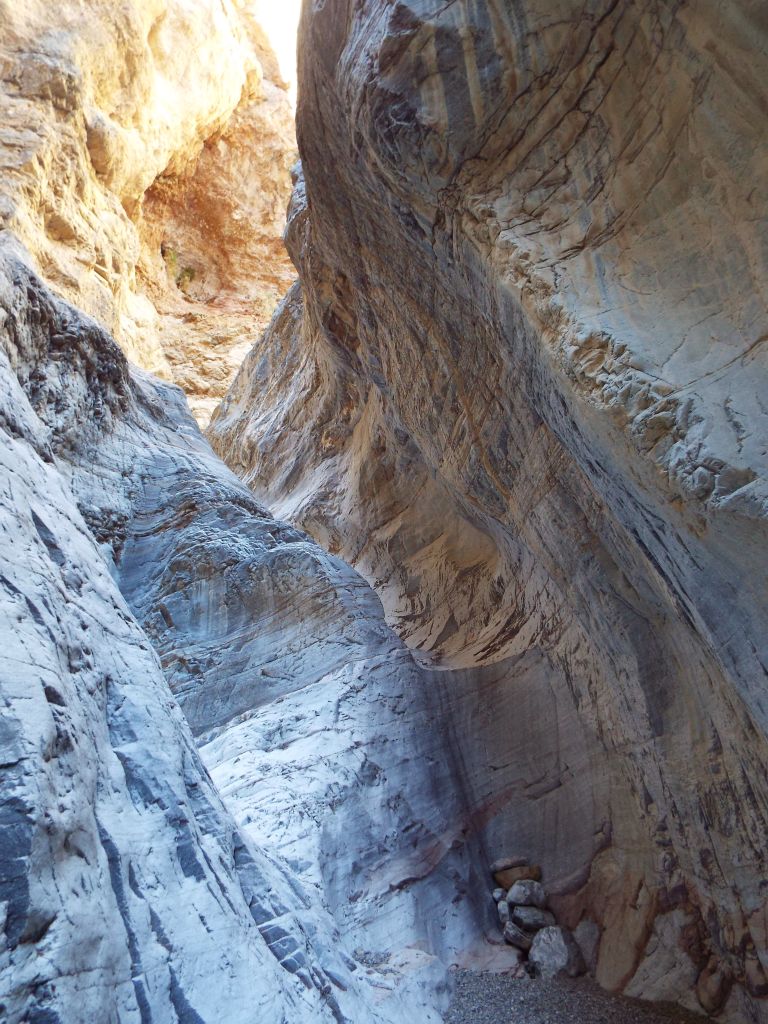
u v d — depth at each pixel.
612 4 3.75
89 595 3.98
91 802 2.84
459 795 6.36
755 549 2.83
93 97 20.59
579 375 3.52
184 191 29.69
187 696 6.97
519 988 4.81
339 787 5.78
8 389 4.62
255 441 16.67
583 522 5.25
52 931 2.22
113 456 8.11
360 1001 3.72
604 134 3.93
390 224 5.72
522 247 4.05
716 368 3.13
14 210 15.86
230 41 28.44
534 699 6.70
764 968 4.11
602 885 5.36
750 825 4.20
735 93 3.30
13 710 2.50
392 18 4.22
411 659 7.39
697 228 3.49
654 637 5.05
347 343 9.91
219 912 3.17
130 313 23.33
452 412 6.82
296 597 7.61
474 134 4.32
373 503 11.77
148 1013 2.51
